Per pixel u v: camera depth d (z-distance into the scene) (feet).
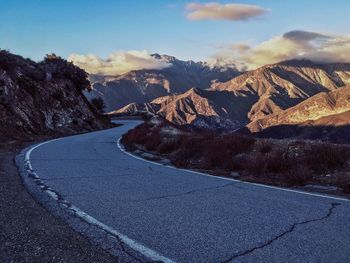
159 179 33.63
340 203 24.44
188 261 15.33
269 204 24.25
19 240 16.78
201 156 45.65
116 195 26.71
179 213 22.07
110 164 43.60
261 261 15.20
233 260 15.34
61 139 83.61
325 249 16.37
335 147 35.50
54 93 113.80
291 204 24.23
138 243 17.24
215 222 20.30
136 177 34.63
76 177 33.86
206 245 16.97
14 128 77.36
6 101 82.38
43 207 23.15
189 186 30.35
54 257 15.19
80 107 128.67
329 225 19.67
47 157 48.26
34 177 33.04
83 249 16.33
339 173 31.86
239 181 32.81
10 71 94.02
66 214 21.68
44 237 17.44
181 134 60.54
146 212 22.26
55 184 30.25
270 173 35.40
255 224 19.94
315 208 23.16
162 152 54.60
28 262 14.57
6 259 14.70
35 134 83.87
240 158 39.34
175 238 17.87
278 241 17.37
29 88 98.07
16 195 25.45
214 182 32.24
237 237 17.97
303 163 34.53
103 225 19.75
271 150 40.52
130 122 209.26
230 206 23.72
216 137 51.11
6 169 36.32
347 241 17.29
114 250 16.39
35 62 124.16
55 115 104.88
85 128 120.37
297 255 15.75
